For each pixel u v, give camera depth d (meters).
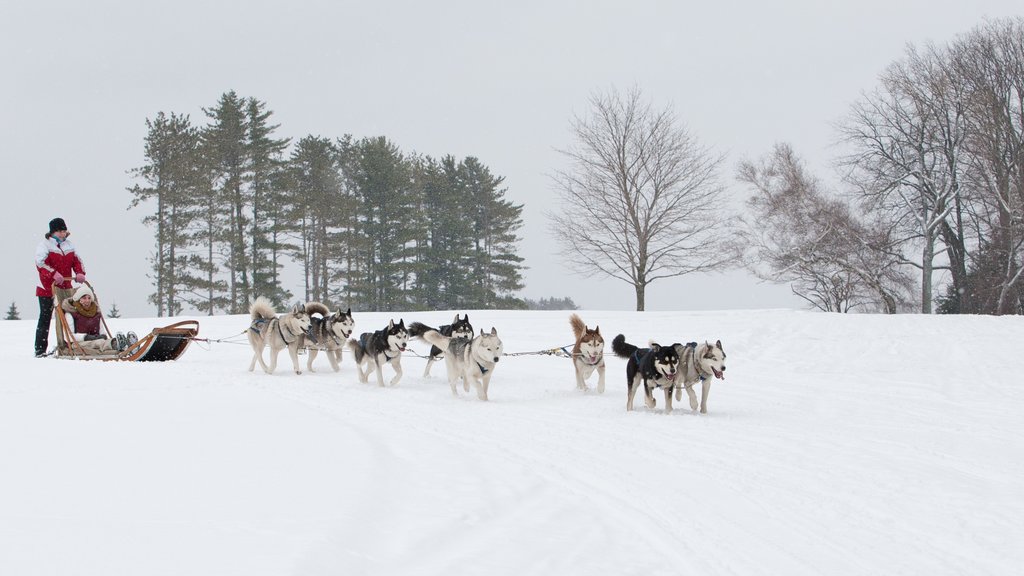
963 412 10.18
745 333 20.03
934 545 5.07
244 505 5.04
